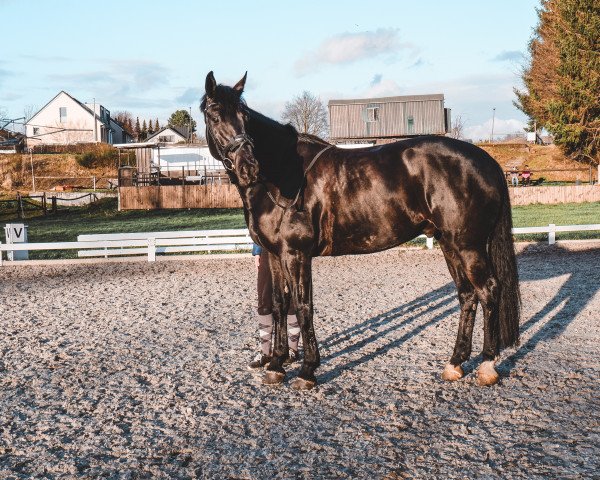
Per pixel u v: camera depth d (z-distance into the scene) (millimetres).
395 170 4395
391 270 11422
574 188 27422
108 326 7145
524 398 4277
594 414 3939
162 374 5145
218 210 28516
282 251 4496
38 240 18578
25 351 6051
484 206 4328
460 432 3746
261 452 3545
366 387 4641
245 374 5102
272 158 4473
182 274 11820
